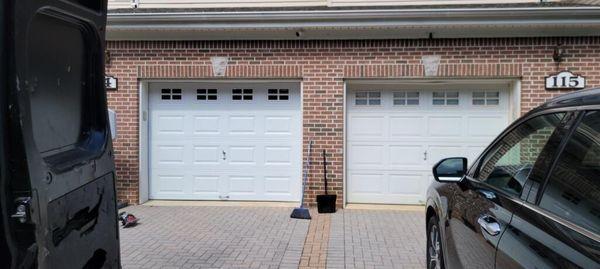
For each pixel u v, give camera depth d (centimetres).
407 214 778
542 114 267
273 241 613
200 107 871
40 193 174
